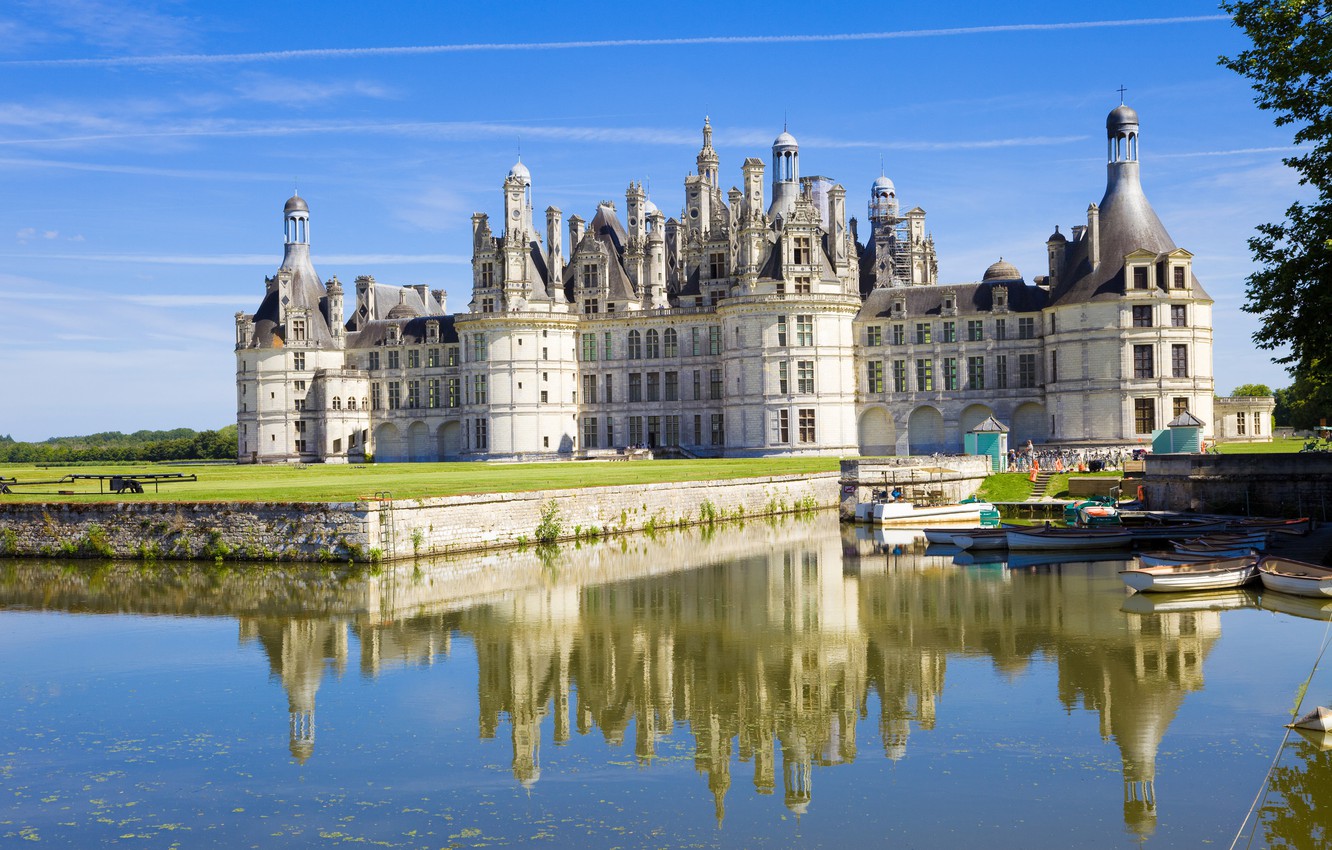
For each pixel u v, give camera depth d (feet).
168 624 161.48
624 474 309.42
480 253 452.35
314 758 102.68
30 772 99.55
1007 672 126.62
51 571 211.41
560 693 123.75
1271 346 166.50
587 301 465.06
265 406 502.79
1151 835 82.33
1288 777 92.07
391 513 212.23
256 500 219.00
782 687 124.67
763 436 404.98
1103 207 366.43
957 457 306.35
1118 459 311.68
